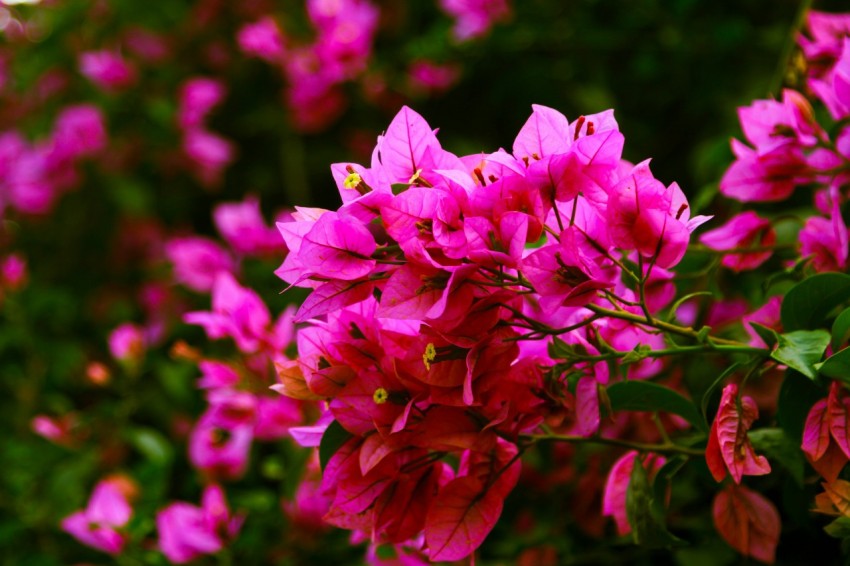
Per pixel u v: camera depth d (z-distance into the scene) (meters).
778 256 0.95
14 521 1.31
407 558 0.93
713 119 1.42
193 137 1.84
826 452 0.82
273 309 1.36
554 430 0.89
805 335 0.81
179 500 1.29
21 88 2.07
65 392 1.77
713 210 1.11
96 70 1.88
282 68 1.79
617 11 1.46
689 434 0.94
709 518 0.97
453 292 0.79
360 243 0.79
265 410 1.02
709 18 1.40
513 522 1.04
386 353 0.82
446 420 0.81
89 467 1.35
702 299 0.99
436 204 0.78
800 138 0.89
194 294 1.62
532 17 1.52
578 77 1.51
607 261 0.86
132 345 1.37
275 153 1.90
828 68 0.98
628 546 1.01
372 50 1.75
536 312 0.90
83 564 1.29
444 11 1.66
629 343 0.87
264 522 1.10
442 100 1.66
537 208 0.79
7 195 1.94
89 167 1.95
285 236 0.81
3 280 1.66
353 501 0.82
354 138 1.76
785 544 0.94
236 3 1.92
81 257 2.00
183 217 1.99
